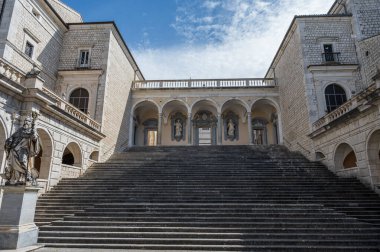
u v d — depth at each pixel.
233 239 8.23
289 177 13.84
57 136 13.33
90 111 18.88
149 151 21.72
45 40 18.42
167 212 10.07
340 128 14.23
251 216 9.73
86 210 10.40
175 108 27.73
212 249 7.84
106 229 8.88
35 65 16.77
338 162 14.73
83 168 15.67
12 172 7.90
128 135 24.67
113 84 21.02
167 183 13.26
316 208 10.27
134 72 27.12
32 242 7.78
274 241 8.03
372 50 17.77
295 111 20.78
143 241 8.23
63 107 14.05
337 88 18.61
